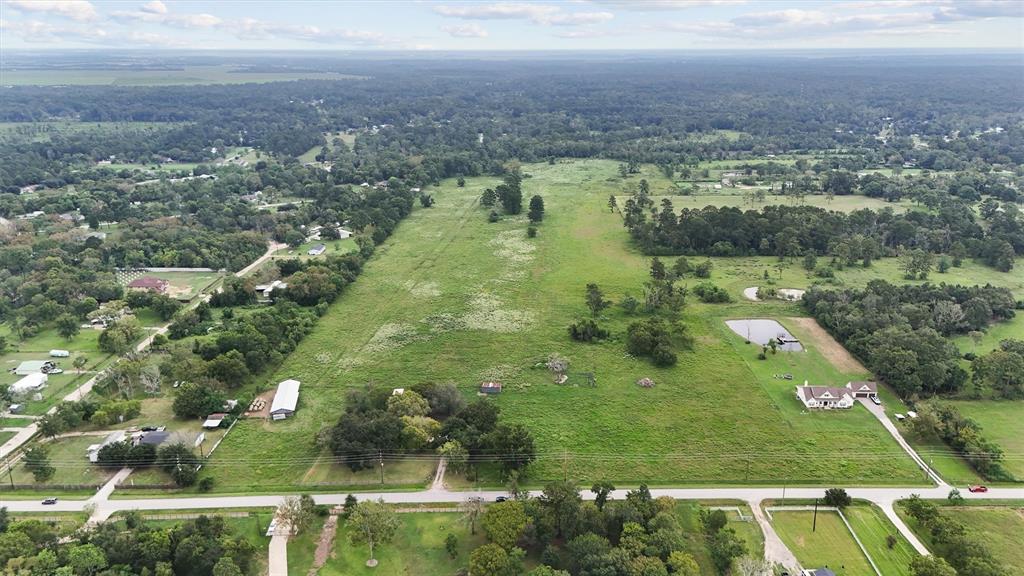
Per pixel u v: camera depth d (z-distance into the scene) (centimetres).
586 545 8281
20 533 8400
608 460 10838
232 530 9000
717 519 9062
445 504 9706
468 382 13425
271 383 13412
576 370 13938
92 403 12025
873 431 11662
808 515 9538
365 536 8756
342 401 12681
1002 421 11956
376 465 10606
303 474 10450
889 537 8950
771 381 13462
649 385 13262
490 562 7981
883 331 14325
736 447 11212
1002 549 8831
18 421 11950
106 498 9831
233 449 11131
